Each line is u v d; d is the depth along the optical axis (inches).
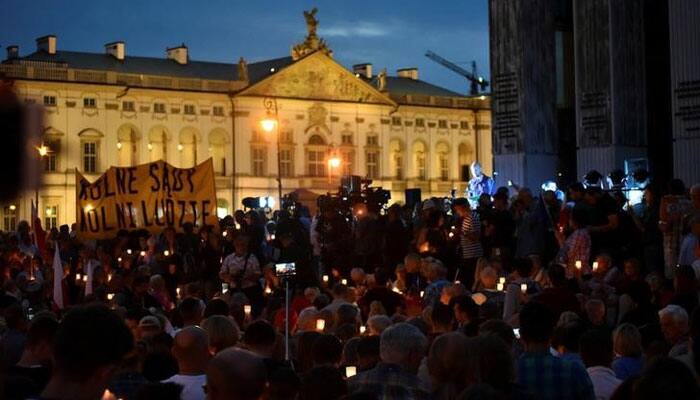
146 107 4407.0
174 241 1255.5
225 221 1487.5
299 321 661.3
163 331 556.4
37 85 4128.9
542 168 1793.8
